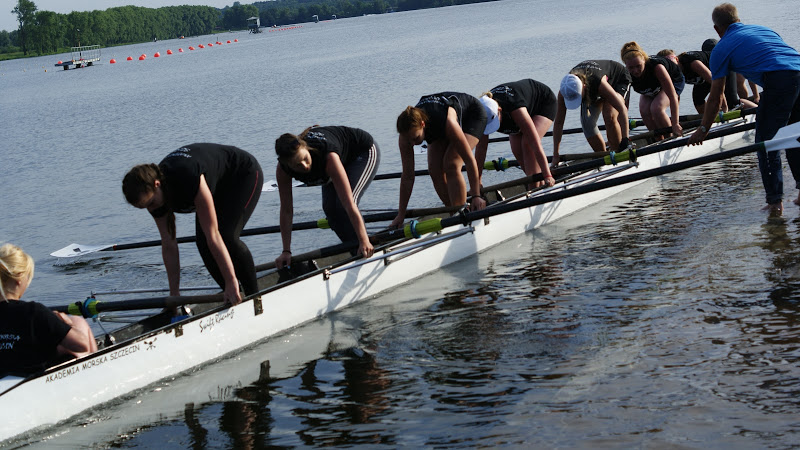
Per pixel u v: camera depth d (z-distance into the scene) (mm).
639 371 4988
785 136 7500
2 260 5129
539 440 4301
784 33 27312
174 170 5469
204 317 6180
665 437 4164
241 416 5145
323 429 4785
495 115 8602
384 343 6176
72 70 97750
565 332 5840
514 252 8398
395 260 7738
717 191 9656
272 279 7121
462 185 8008
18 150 24281
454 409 4820
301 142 6105
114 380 5621
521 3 176750
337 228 7414
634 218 9016
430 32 87312
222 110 29125
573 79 9328
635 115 16516
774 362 4871
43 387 5227
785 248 7020
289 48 93125
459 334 6133
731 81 12695
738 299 5980
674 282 6578
